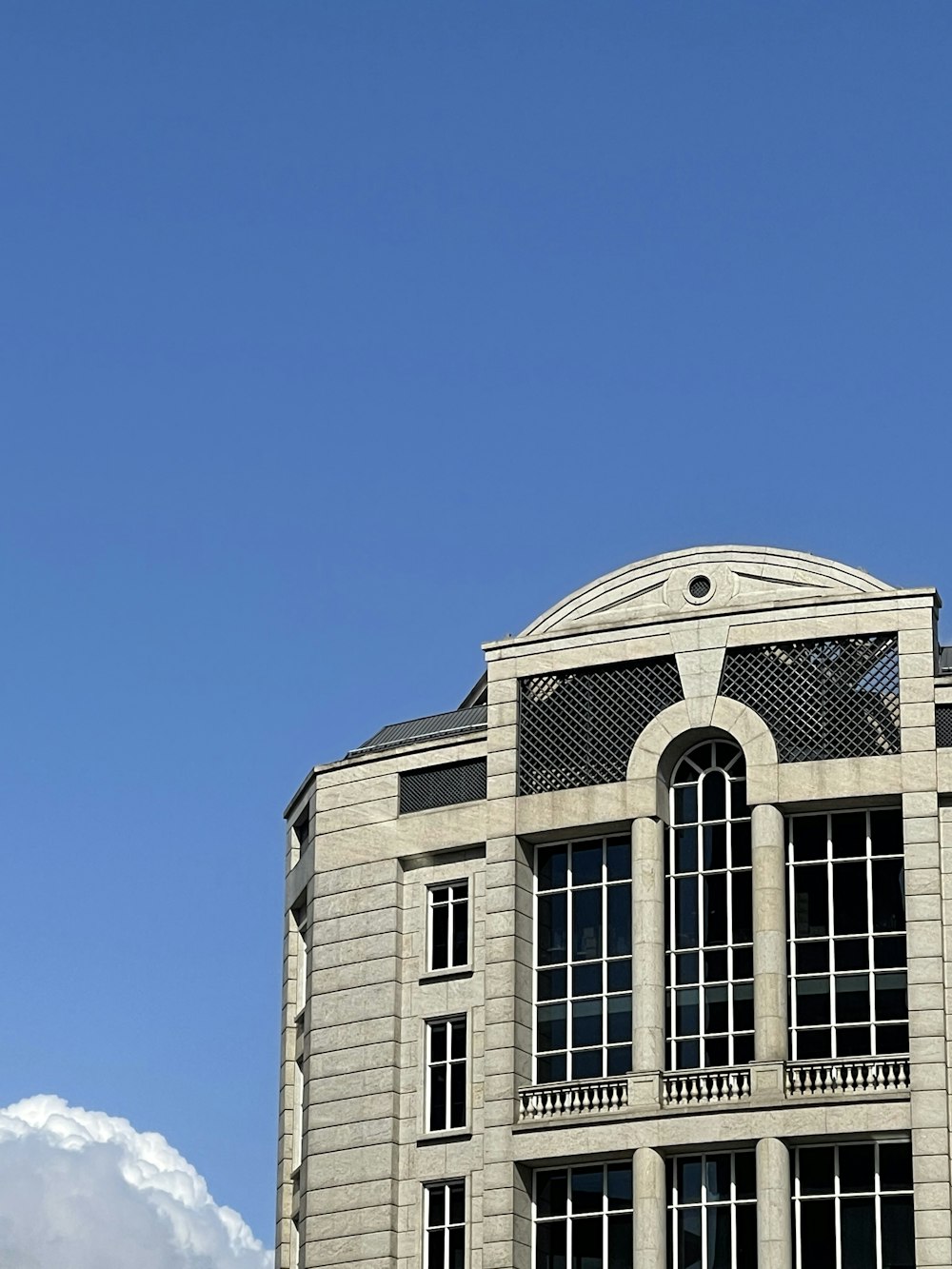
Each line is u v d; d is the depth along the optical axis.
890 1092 64.88
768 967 66.62
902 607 68.31
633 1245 65.94
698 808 69.19
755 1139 65.38
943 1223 63.59
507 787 70.62
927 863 66.44
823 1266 64.81
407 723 77.69
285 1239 74.44
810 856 68.00
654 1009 67.25
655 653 69.94
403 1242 69.69
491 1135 68.06
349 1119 71.38
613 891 69.50
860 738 67.81
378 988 71.94
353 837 73.88
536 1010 69.56
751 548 70.62
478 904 71.31
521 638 71.69
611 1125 66.69
